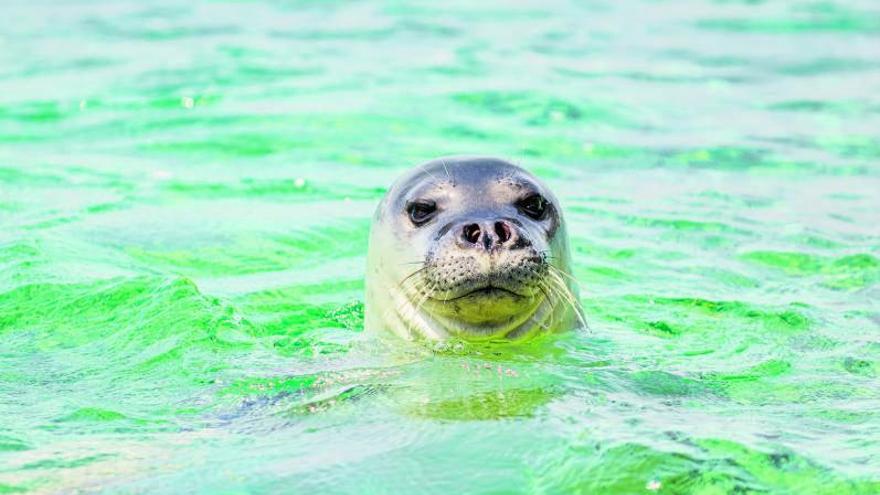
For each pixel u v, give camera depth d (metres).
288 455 5.79
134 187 12.88
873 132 16.20
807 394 6.91
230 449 5.97
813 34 24.20
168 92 17.70
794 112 17.42
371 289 8.65
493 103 17.34
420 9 26.91
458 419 6.13
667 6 28.14
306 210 12.12
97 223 11.48
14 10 26.25
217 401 7.07
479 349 7.87
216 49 21.20
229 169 13.77
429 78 18.91
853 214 12.42
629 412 6.25
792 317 8.99
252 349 8.24
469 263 7.42
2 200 12.18
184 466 5.70
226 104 16.97
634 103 17.83
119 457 5.91
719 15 26.72
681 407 6.45
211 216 11.83
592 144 15.37
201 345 8.25
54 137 15.21
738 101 18.14
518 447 5.64
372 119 16.11
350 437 6.02
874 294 9.70
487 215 7.92
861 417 6.33
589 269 10.53
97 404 7.04
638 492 5.16
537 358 7.61
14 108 16.72
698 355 8.03
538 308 8.11
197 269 10.30
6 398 7.19
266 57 20.48
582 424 5.96
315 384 7.25
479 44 22.28
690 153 15.11
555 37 23.44
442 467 5.46
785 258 10.87
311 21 24.80
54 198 12.34
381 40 22.50
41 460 5.88
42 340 8.46
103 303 9.12
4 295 9.28
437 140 15.13
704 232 11.77
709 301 9.52
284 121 15.98
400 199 8.34
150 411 6.88
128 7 26.72
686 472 5.30
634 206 12.70
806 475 5.29
